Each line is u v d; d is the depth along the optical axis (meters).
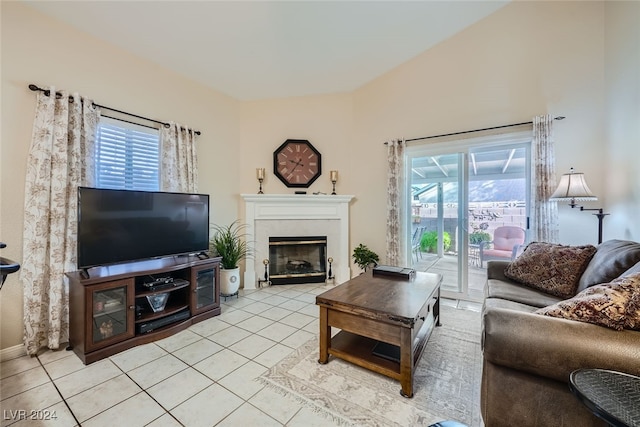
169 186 3.13
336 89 4.23
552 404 1.17
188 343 2.37
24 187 2.18
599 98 2.78
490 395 1.30
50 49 2.33
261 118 4.20
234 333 2.56
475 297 3.47
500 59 3.25
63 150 2.29
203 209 3.09
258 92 4.03
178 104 3.36
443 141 3.61
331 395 1.70
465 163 3.51
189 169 3.36
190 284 2.74
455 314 3.04
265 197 4.01
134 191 2.49
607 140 2.70
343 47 3.41
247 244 4.04
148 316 2.45
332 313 2.01
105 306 2.18
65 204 2.32
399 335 1.73
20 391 1.74
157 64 3.13
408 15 3.08
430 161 3.80
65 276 2.32
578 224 2.88
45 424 1.48
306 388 1.77
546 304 1.94
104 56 2.68
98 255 2.26
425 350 2.25
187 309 2.73
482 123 3.36
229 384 1.81
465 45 3.45
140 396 1.70
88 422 1.49
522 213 3.32
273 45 3.19
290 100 4.25
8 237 2.12
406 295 2.09
